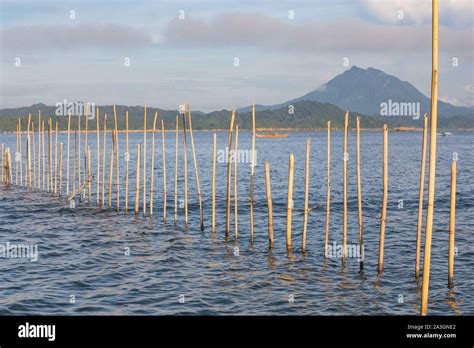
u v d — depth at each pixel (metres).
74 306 22.33
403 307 22.16
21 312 21.58
